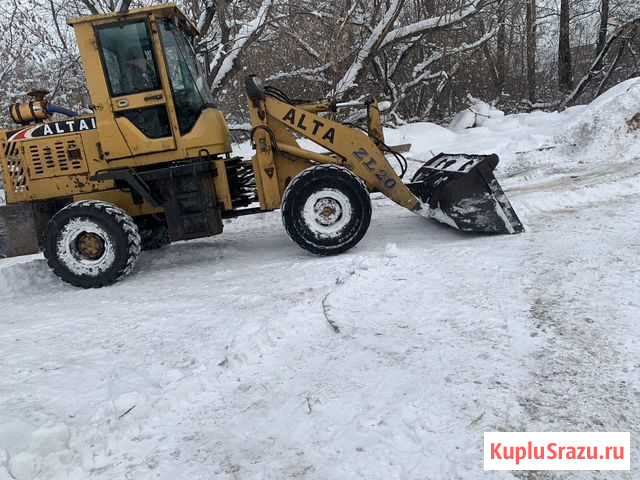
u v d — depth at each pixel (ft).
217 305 14.03
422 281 14.19
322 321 12.12
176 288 16.46
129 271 17.99
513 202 22.00
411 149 37.91
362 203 17.56
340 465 7.48
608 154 30.83
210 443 8.27
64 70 36.86
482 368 9.61
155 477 7.59
